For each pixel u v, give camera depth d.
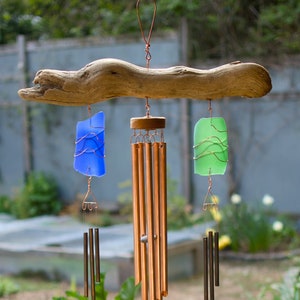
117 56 11.09
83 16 13.51
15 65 12.13
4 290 7.11
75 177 11.91
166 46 10.63
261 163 10.04
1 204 12.16
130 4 12.68
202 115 10.57
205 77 3.19
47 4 13.63
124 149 11.36
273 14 10.75
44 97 3.19
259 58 10.26
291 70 9.86
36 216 11.58
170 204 10.02
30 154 12.30
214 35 10.68
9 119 12.43
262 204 10.02
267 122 9.98
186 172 10.68
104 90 3.16
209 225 9.45
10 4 14.60
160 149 3.11
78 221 10.70
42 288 7.34
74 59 11.52
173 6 10.88
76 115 11.82
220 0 10.62
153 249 3.12
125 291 3.87
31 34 15.07
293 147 9.82
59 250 7.54
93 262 3.27
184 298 6.89
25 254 7.73
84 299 3.88
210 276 3.20
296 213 9.80
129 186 11.32
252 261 8.58
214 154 3.28
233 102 10.22
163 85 3.17
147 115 3.24
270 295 6.84
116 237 8.33
